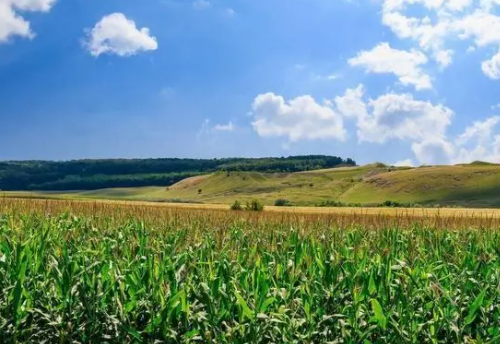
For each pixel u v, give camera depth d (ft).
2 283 29.76
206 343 26.21
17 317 27.07
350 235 49.19
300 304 27.91
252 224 66.28
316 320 27.22
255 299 26.84
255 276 28.04
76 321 28.14
